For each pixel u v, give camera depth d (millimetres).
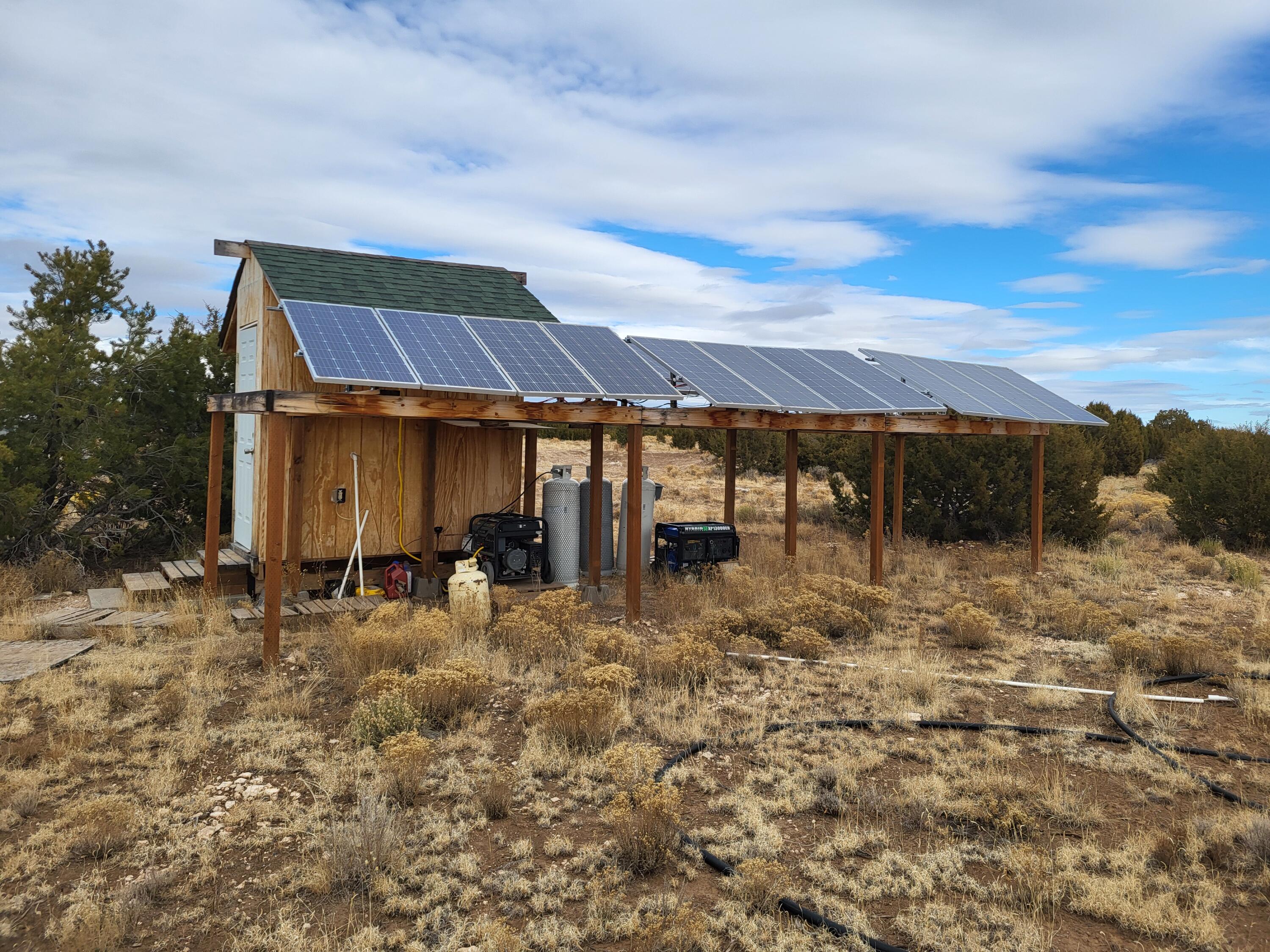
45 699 7012
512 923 4172
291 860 4715
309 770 5871
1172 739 6746
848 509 19141
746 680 8141
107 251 14758
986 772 6020
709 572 12570
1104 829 5262
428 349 9594
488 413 9359
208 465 11781
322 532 11180
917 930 4074
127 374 14180
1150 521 20000
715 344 13453
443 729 6762
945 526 17953
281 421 8211
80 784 5566
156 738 6305
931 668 8484
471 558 11289
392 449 11664
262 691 7359
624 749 5805
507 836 5043
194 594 10562
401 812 5246
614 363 10742
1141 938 4117
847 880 4531
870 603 10781
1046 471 17422
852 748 6441
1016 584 12336
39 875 4461
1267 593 12992
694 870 4660
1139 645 8766
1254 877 4668
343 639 8273
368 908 4266
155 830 5020
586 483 13578
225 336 13867
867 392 12812
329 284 11531
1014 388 15719
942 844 5012
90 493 13680
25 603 10383
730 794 5633
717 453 32906
